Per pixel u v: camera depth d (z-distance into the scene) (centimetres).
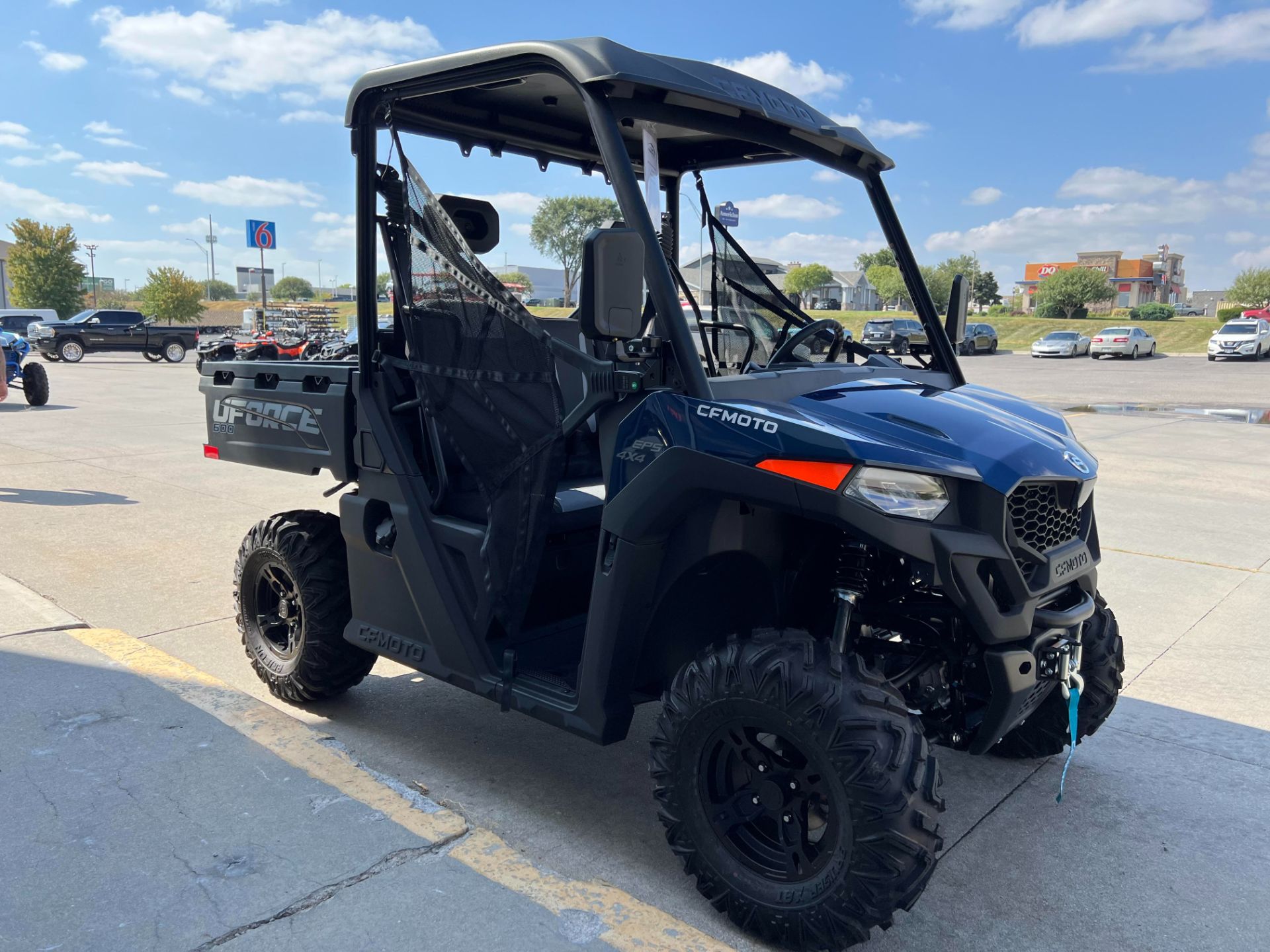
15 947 207
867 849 200
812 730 204
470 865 245
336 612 334
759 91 273
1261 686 390
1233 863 264
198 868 238
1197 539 637
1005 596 219
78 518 668
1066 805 295
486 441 273
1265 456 997
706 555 230
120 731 311
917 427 224
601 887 239
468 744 331
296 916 221
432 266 281
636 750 330
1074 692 245
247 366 355
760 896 218
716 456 216
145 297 5934
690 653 264
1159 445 1083
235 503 727
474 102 301
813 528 250
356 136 291
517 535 267
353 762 296
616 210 267
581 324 211
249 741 307
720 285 292
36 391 1423
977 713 237
